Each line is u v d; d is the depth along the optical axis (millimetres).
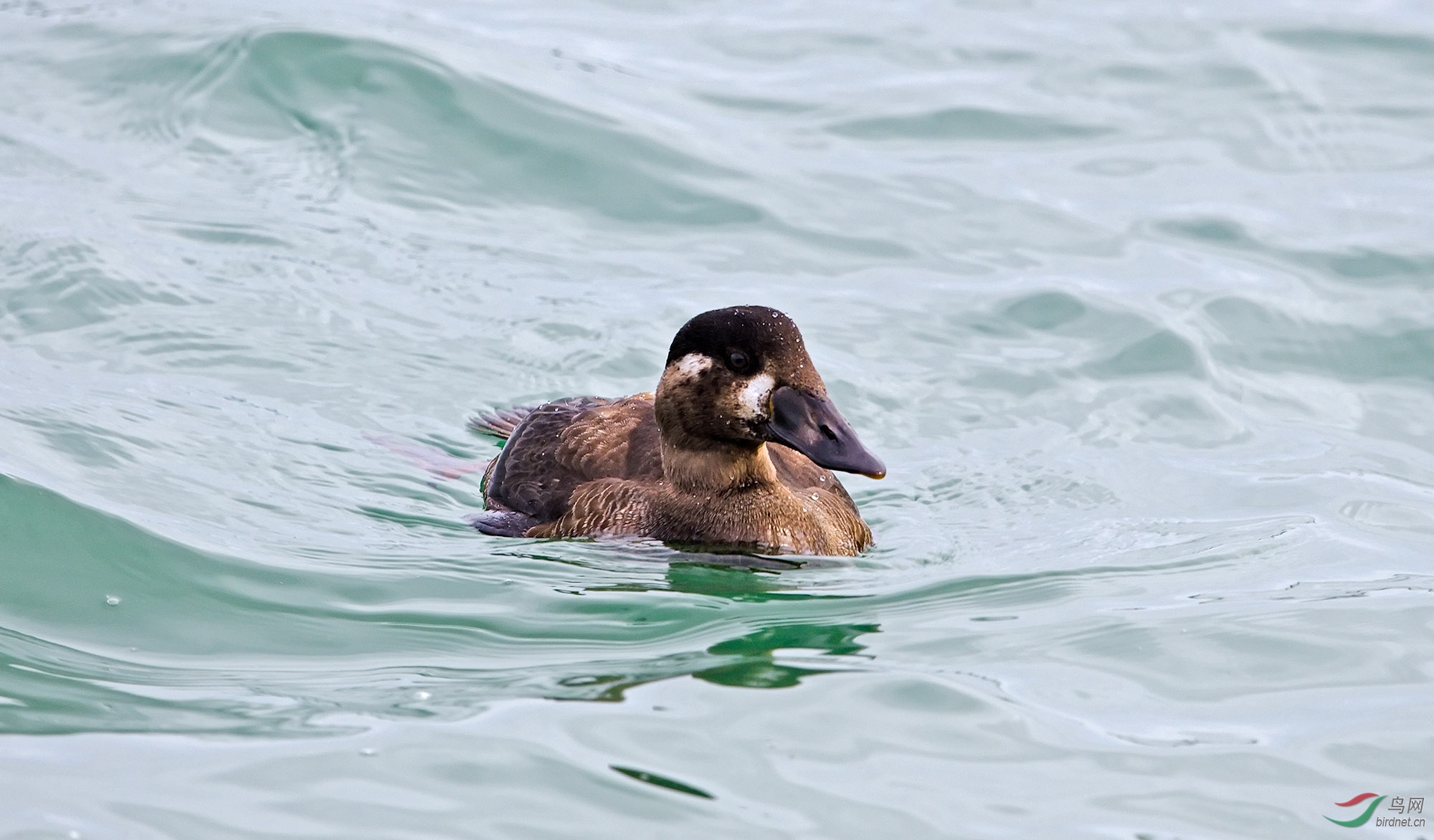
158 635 8820
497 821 7020
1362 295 14227
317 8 18812
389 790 7238
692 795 7250
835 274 14672
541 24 19422
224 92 16453
